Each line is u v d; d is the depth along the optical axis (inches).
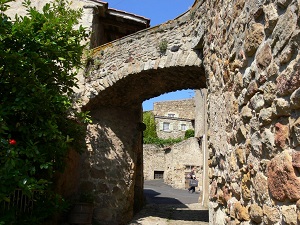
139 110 283.0
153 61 210.5
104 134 261.4
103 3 283.0
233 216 97.6
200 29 177.3
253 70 80.4
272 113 67.9
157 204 383.2
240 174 91.8
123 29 325.4
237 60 95.6
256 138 78.0
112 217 250.4
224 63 113.2
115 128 266.2
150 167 830.5
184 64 194.5
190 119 1050.1
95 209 250.1
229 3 106.3
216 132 126.2
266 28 71.6
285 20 62.1
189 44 196.2
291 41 59.2
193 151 722.8
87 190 253.4
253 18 80.4
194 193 598.2
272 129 68.7
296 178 56.6
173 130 1037.2
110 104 263.1
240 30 92.4
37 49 141.9
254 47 79.9
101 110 263.3
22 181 117.2
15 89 131.0
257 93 77.9
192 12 193.2
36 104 135.7
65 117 172.7
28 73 131.3
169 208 340.8
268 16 70.2
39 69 139.2
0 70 128.8
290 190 58.4
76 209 229.6
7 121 138.8
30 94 135.7
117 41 237.6
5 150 118.3
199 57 190.1
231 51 103.0
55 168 175.5
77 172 253.6
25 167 124.3
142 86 239.1
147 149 837.2
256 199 77.6
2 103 132.6
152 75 219.9
